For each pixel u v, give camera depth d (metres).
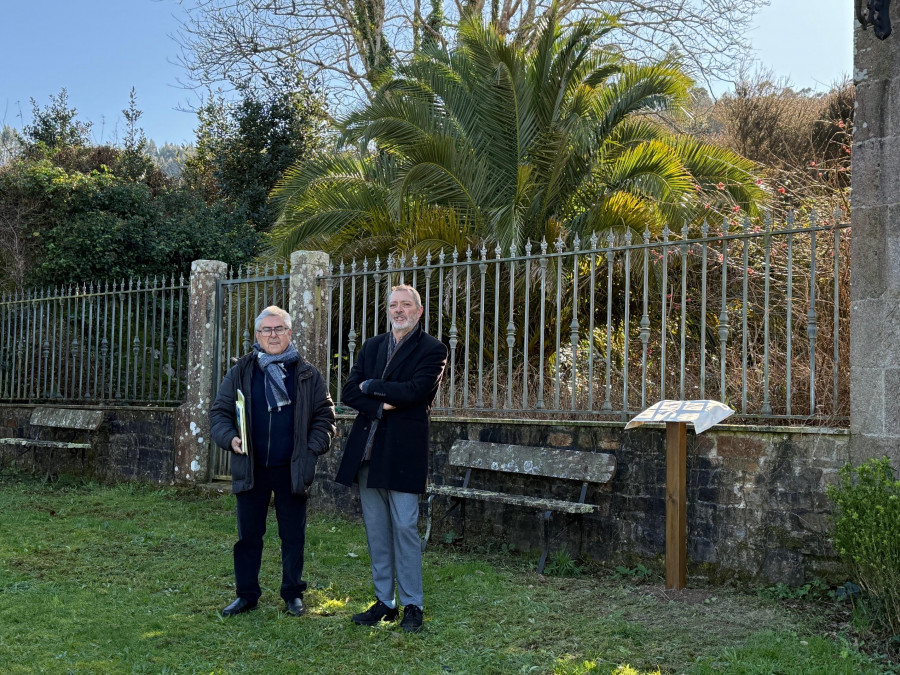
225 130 21.08
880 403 4.47
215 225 16.33
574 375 5.92
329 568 5.31
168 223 15.10
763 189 10.38
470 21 10.90
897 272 4.45
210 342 8.59
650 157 10.77
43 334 10.88
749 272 6.91
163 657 3.62
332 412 4.49
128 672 3.44
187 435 8.45
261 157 19.86
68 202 14.68
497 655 3.67
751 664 3.46
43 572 5.08
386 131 11.05
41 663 3.49
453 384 6.64
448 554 5.90
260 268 11.75
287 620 4.16
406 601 4.07
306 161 12.31
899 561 3.85
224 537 6.19
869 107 4.66
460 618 4.23
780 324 7.16
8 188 14.37
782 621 4.15
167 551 5.73
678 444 4.82
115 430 9.26
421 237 9.61
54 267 13.61
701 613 4.33
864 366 4.57
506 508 6.00
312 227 11.30
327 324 7.72
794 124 17.55
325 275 7.69
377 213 10.75
